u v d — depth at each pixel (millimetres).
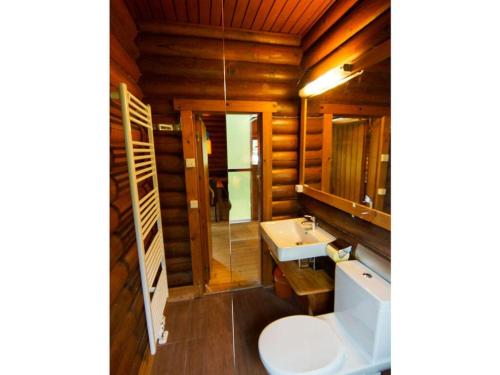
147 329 1582
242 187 2857
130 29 1734
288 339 1264
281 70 2191
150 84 2055
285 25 1949
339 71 1558
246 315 2096
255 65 2143
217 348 1760
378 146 1241
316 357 1154
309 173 2186
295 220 2225
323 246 1656
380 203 1239
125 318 1214
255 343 1793
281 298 2299
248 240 2820
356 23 1419
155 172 1979
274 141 2314
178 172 2275
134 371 1329
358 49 1420
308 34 2029
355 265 1363
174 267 2420
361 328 1180
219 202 3434
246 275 2643
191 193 2273
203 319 2074
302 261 1865
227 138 2857
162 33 1956
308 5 1671
